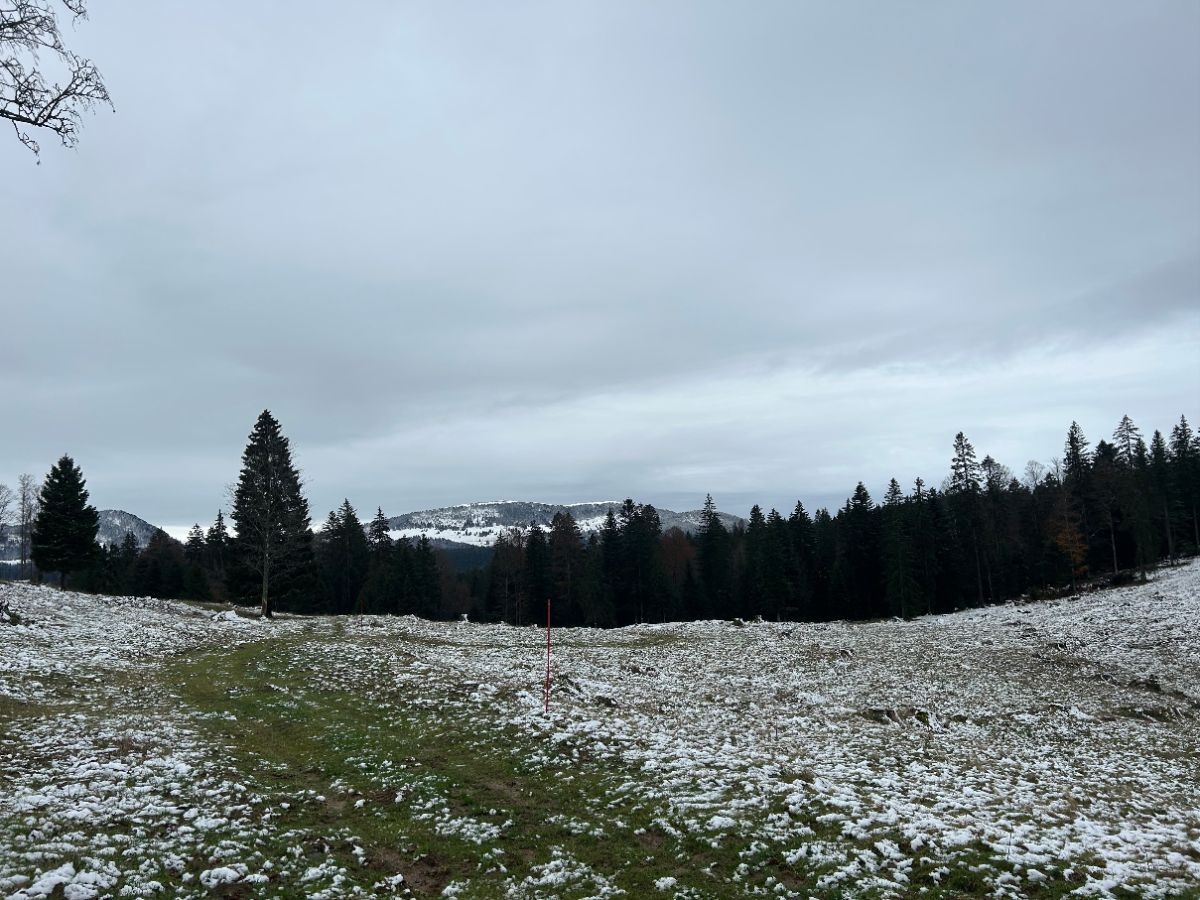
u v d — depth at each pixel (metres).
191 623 43.81
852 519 88.25
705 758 18.06
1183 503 88.44
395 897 10.98
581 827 13.91
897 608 76.19
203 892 10.56
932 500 87.12
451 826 13.90
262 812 14.11
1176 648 41.56
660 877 11.76
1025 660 41.38
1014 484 107.25
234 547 60.50
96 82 9.07
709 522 93.94
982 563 85.56
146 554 95.00
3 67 8.53
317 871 11.53
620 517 92.06
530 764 17.75
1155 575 69.38
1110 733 27.34
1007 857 12.13
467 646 43.03
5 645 29.47
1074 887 11.15
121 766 16.02
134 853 11.60
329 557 94.25
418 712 23.16
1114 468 84.94
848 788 16.16
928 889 11.16
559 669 34.50
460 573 129.38
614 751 18.77
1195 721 29.48
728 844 12.89
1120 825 15.13
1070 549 74.12
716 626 60.28
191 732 19.97
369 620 53.97
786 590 80.44
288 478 58.62
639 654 43.22
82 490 65.75
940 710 29.97
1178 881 11.41
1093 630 49.16
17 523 83.12
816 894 11.07
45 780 14.78
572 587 85.19
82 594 49.59
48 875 10.23
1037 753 24.14
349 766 17.77
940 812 14.89
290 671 30.11
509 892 11.30
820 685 35.25
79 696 23.41
